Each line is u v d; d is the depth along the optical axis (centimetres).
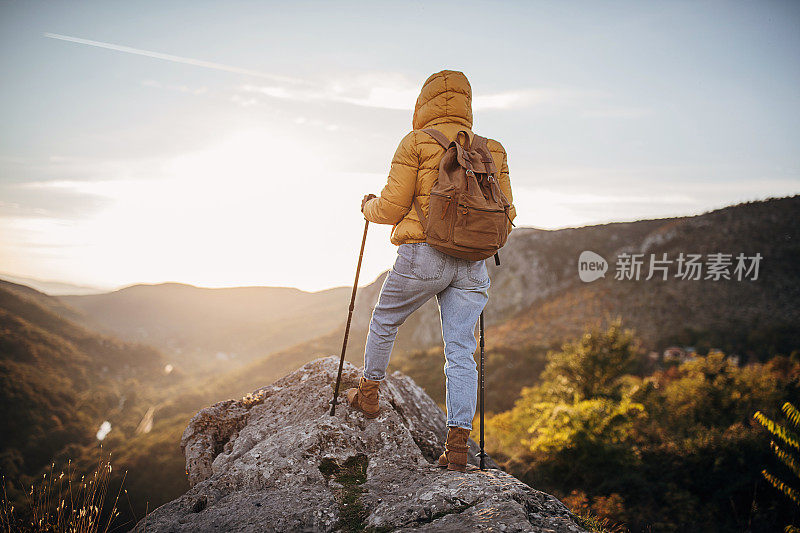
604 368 1511
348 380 348
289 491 249
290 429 305
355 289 299
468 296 253
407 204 246
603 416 1122
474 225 229
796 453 607
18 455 5388
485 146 257
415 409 384
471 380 250
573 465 1030
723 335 4094
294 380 373
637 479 950
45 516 238
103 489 262
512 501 195
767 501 835
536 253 8812
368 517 220
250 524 218
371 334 279
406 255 249
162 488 1414
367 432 300
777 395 1259
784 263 5150
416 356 4281
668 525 801
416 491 227
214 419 336
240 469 275
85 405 8456
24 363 10438
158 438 3055
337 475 269
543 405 1351
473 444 412
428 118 260
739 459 932
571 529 188
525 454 1169
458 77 260
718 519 827
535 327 5950
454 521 190
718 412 1253
